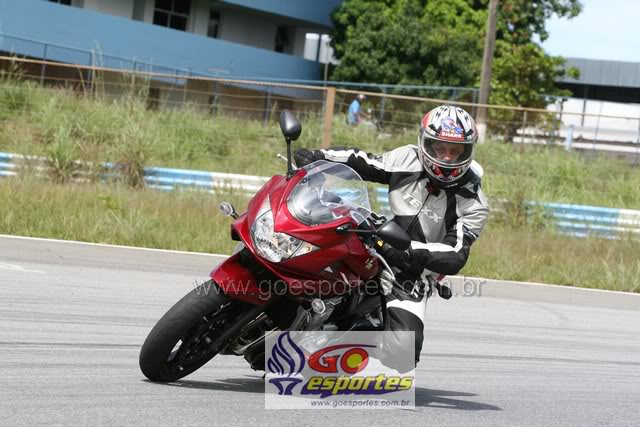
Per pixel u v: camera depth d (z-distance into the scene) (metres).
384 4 76.00
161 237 24.97
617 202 40.38
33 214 25.27
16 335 13.14
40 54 59.78
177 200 30.92
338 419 10.63
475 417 11.59
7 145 36.41
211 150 40.94
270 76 73.44
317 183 10.88
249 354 11.11
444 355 15.89
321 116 43.19
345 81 74.06
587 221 35.91
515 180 37.53
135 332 14.51
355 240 10.78
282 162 40.84
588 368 16.09
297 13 76.12
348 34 74.75
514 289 24.58
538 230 35.53
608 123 48.59
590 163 43.72
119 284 18.59
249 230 10.32
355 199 11.06
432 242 11.67
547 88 74.00
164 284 19.30
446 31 73.12
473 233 11.45
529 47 73.38
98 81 42.28
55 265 19.72
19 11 58.91
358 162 11.79
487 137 44.03
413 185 11.55
